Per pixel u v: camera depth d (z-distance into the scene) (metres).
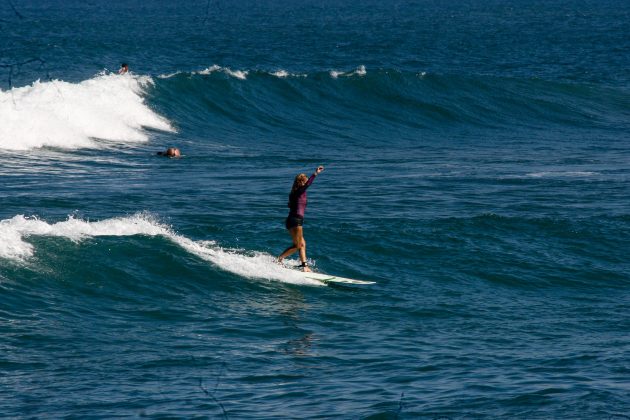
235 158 120.50
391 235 68.12
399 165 115.94
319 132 153.88
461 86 184.25
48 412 35.12
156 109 146.25
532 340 48.22
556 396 37.72
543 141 152.00
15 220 57.44
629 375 41.44
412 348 46.03
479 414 35.38
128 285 52.59
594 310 55.25
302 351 44.91
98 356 42.47
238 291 54.25
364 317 51.53
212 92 158.50
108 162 111.31
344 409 35.97
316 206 80.75
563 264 64.56
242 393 38.12
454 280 60.09
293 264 60.44
